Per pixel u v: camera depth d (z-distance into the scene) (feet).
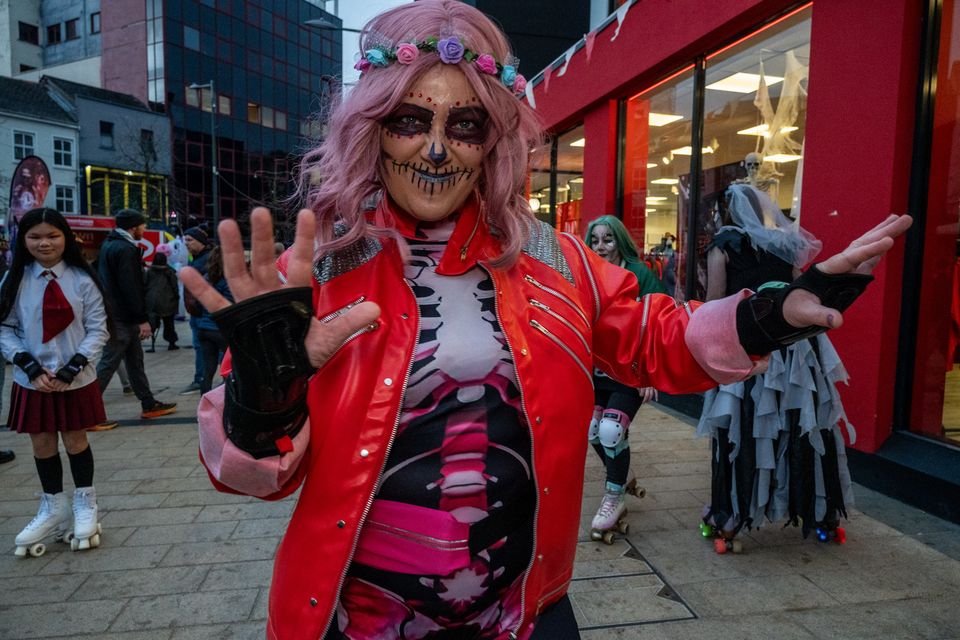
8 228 30.53
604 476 13.58
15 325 10.05
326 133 4.03
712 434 10.23
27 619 8.38
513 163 3.85
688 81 20.13
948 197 12.43
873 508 11.73
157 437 17.25
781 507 9.55
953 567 9.49
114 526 11.37
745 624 8.11
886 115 12.34
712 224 18.89
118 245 18.37
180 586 9.23
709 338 3.72
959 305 12.64
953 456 11.43
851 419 13.08
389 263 3.72
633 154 23.82
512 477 3.62
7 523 11.59
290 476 3.34
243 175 165.78
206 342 19.52
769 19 16.20
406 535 3.49
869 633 7.88
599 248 11.73
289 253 3.79
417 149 3.65
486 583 3.58
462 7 3.78
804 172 14.37
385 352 3.48
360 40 3.77
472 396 3.55
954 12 12.01
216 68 157.89
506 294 3.72
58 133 111.65
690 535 10.69
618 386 10.50
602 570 9.53
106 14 153.28
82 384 10.27
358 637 3.58
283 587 3.53
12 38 163.84
